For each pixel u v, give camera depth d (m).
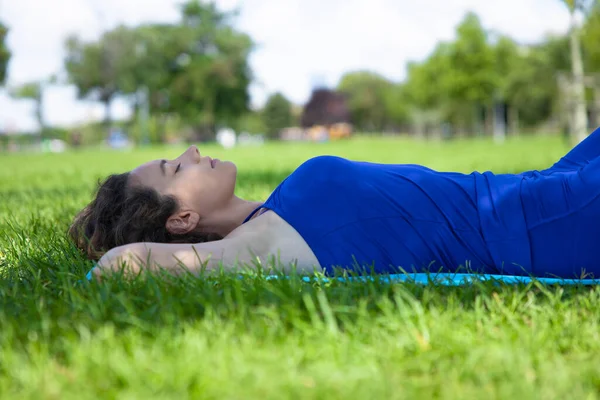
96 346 1.66
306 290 2.07
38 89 54.72
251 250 2.45
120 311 1.97
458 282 2.28
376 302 1.95
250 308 1.93
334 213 2.47
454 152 18.78
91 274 2.29
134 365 1.55
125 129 57.97
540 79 48.22
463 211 2.50
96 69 51.94
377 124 84.69
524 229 2.42
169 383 1.46
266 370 1.52
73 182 9.08
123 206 2.56
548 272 2.43
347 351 1.65
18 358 1.63
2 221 4.45
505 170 9.19
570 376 1.52
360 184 2.51
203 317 1.92
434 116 46.44
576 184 2.41
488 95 35.41
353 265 2.39
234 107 60.31
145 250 2.35
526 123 54.09
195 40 58.59
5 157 27.55
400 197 2.50
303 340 1.75
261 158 17.88
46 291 2.25
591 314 1.95
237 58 58.84
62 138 60.25
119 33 51.81
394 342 1.70
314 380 1.50
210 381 1.47
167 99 58.75
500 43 39.25
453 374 1.54
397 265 2.46
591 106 18.47
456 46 34.69
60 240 3.13
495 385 1.51
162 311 1.93
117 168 13.75
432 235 2.47
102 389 1.47
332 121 85.19
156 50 53.69
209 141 63.00
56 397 1.43
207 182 2.60
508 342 1.70
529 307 2.00
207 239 2.62
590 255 2.39
